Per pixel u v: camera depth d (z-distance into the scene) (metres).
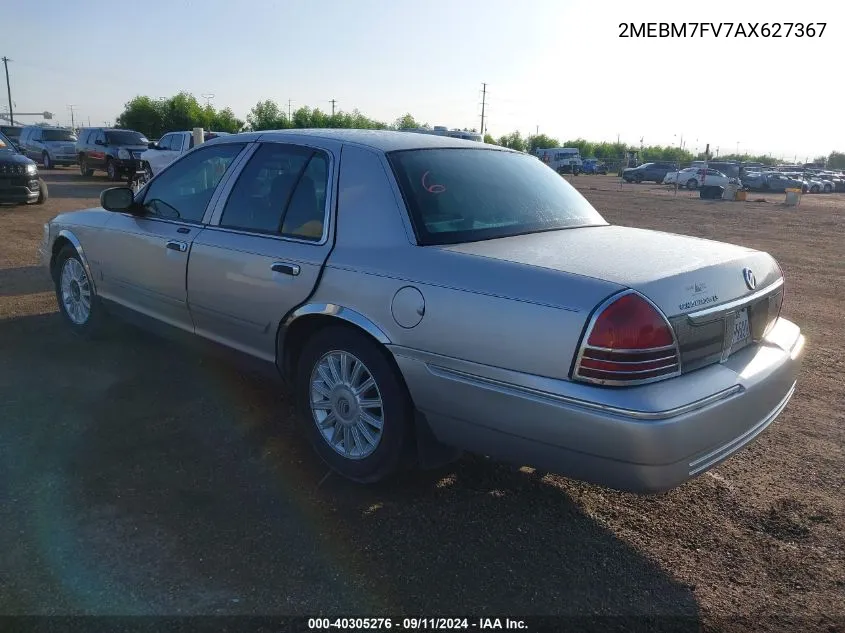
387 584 2.73
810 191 41.44
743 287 3.07
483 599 2.68
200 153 4.50
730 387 2.82
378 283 3.20
